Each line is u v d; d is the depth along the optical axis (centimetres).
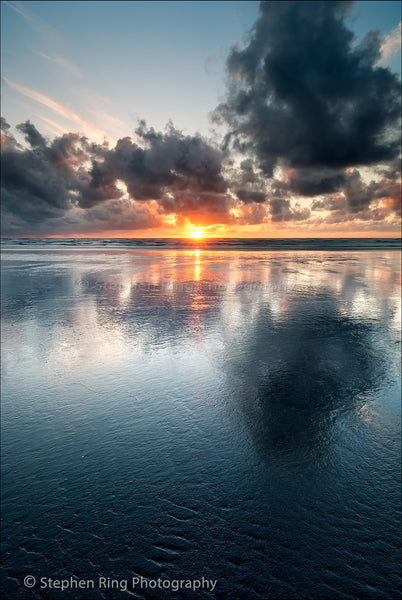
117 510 221
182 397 380
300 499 232
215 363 482
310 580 175
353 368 470
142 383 415
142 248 5172
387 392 400
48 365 471
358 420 339
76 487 242
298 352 532
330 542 197
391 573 178
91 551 192
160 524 210
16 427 319
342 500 232
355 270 1811
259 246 5931
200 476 255
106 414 343
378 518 215
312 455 282
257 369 462
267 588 170
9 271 1733
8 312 795
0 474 255
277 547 194
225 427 323
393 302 944
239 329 661
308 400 378
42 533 203
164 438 304
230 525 209
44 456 277
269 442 299
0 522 211
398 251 4069
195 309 836
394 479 254
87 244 7469
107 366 469
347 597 166
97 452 282
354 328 673
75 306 865
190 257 2944
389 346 566
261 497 234
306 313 803
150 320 725
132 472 258
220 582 174
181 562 185
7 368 461
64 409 352
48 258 2809
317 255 3266
